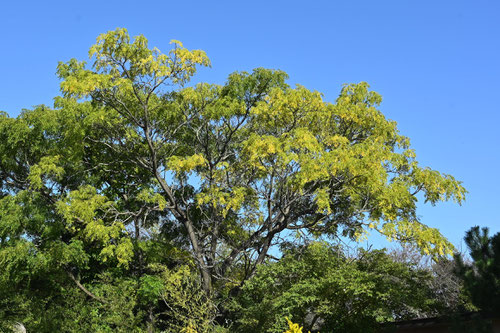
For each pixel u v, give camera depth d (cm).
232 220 2528
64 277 2219
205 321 1912
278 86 2411
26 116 2323
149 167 2300
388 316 1655
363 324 1766
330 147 2242
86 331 2012
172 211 2411
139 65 2106
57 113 2327
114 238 2266
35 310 2080
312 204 2250
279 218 2344
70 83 2008
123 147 2356
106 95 2112
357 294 1722
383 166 2138
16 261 2069
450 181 2083
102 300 2141
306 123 2283
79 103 2223
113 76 2131
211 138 2475
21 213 2134
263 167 2105
